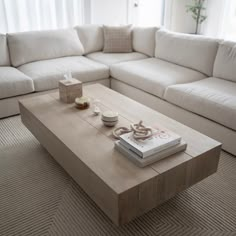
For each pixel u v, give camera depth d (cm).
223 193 183
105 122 181
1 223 160
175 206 172
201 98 231
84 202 175
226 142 222
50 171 204
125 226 158
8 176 199
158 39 341
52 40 338
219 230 156
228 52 267
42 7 369
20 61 318
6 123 270
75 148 160
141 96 297
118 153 155
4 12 344
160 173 138
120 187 128
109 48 375
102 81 333
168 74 288
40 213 167
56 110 209
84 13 409
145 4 466
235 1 434
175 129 182
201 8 452
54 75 294
